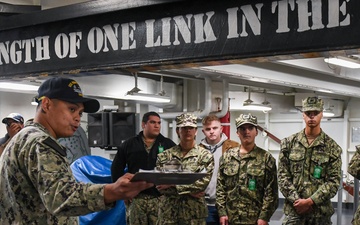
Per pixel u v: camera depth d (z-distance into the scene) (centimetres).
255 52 213
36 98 196
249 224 434
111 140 765
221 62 229
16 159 174
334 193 402
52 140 174
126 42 251
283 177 419
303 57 212
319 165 409
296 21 203
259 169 437
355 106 1224
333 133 1259
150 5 239
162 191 436
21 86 614
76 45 268
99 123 775
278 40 208
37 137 173
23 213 175
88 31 263
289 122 1300
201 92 781
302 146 417
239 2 218
